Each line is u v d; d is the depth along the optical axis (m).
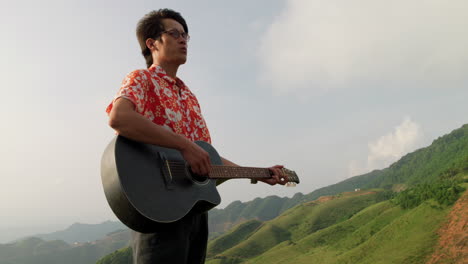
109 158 1.83
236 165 3.01
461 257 60.50
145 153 1.97
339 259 90.44
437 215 82.94
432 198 95.00
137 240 1.94
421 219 84.94
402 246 78.38
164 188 1.95
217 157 2.65
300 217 172.62
